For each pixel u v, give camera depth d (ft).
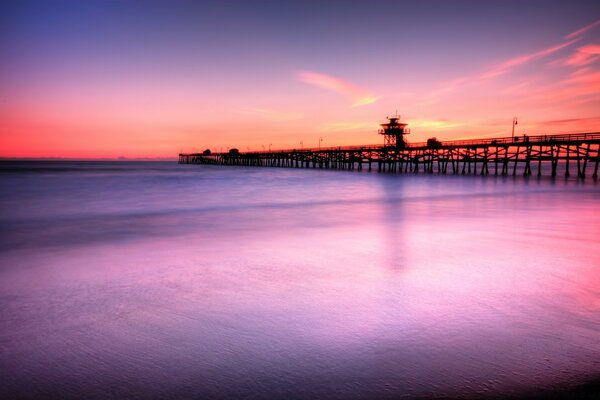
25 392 11.47
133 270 24.79
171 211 57.47
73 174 198.18
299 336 14.76
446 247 30.71
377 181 136.05
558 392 10.91
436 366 12.39
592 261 25.72
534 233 36.86
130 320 16.67
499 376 11.78
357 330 15.20
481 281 21.43
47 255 29.40
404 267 24.68
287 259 27.27
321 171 247.09
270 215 52.39
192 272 24.09
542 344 13.83
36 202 70.03
